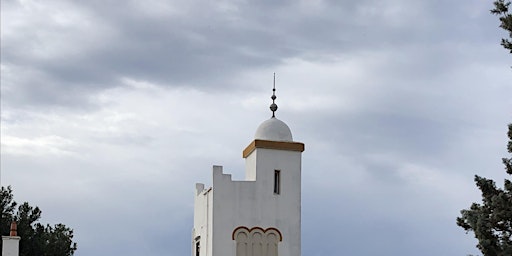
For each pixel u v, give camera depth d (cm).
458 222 4984
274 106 5478
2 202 6950
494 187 4956
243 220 5200
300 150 5331
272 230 5225
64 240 7088
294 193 5291
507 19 4941
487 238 4809
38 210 7088
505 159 4959
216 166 5228
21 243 6794
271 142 5291
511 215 4766
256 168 5266
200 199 5506
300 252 5238
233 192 5216
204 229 5328
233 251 5159
